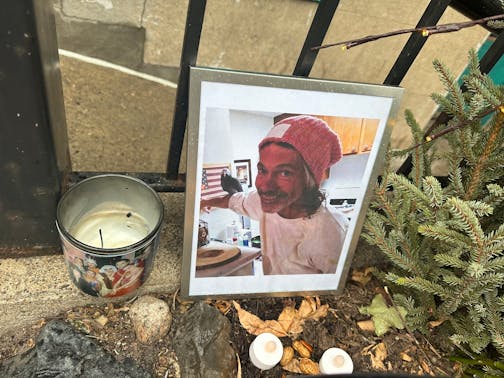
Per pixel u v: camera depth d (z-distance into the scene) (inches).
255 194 36.5
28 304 36.9
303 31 61.6
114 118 59.9
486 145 34.1
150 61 66.6
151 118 61.0
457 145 37.1
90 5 61.0
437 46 59.2
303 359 38.9
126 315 38.8
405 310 41.9
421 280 36.6
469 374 40.0
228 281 39.9
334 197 38.5
